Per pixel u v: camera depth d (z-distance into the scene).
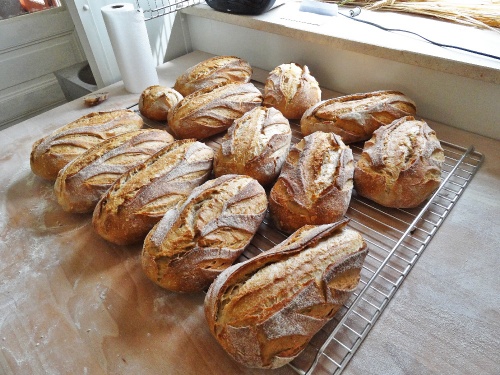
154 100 0.88
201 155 0.70
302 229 0.53
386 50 0.81
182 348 0.48
